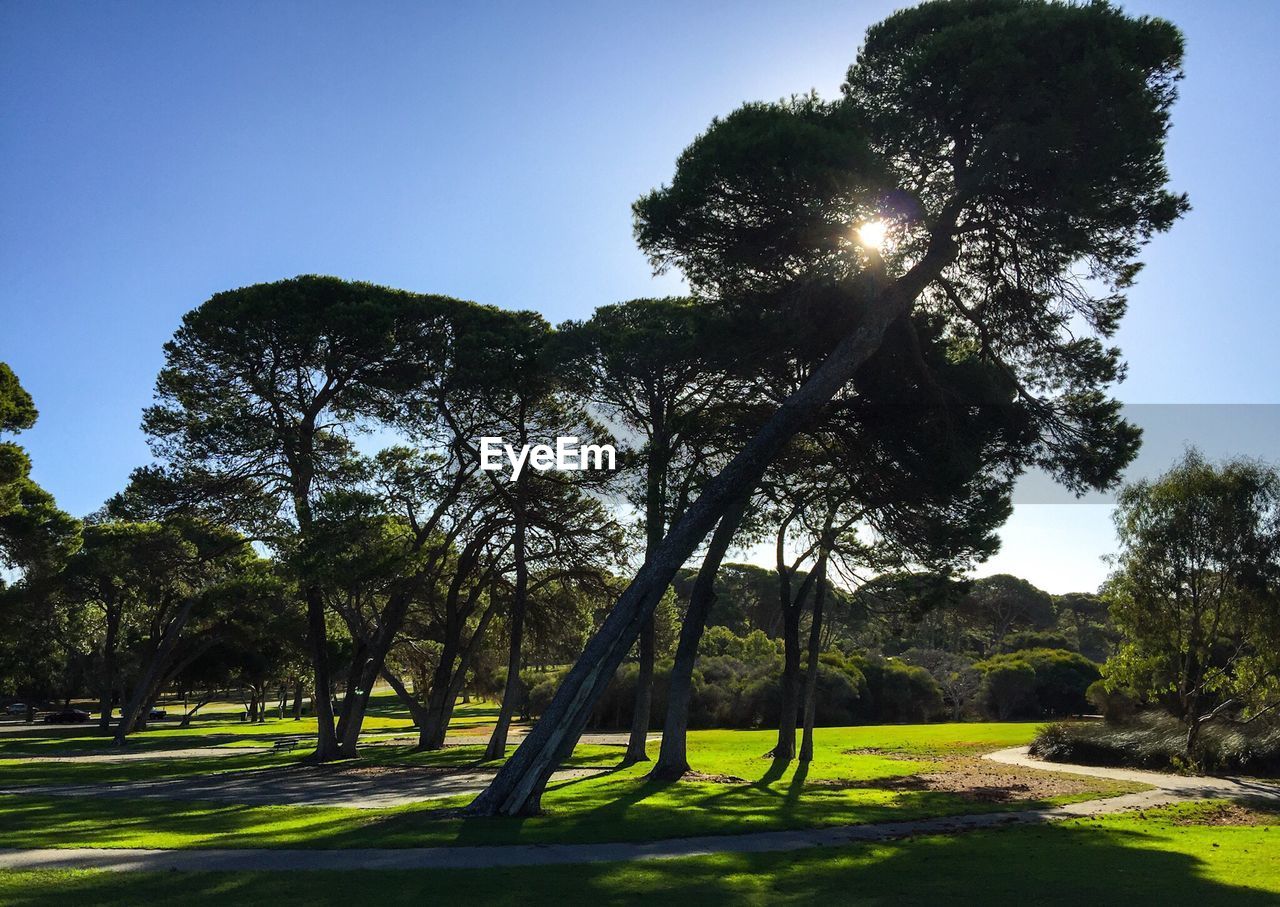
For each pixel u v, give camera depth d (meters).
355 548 29.86
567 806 18.41
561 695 17.31
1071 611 102.00
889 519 22.80
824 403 17.77
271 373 29.91
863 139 17.59
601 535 32.19
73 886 10.34
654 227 18.70
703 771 26.55
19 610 43.06
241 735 55.00
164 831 15.09
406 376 30.30
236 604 50.56
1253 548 32.72
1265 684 32.06
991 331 20.25
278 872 11.46
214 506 31.28
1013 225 18.22
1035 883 11.82
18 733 58.38
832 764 30.44
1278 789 26.03
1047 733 35.84
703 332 20.14
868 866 13.03
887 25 19.42
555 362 27.38
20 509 34.66
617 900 10.41
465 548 35.97
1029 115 16.67
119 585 51.91
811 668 30.23
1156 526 34.69
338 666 57.69
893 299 17.94
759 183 17.03
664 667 50.03
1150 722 35.38
